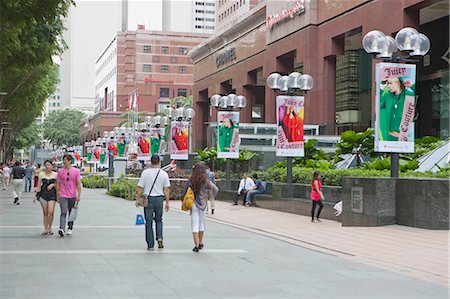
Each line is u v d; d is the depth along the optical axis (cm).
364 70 5903
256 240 1516
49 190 1538
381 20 4162
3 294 823
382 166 2316
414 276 1008
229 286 902
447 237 1490
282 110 2489
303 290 880
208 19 18212
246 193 2788
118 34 12925
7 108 5031
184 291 859
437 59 4631
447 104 4512
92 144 8538
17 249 1270
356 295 851
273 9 5747
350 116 5931
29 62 2738
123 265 1080
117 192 3712
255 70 6444
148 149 4497
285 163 3148
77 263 1095
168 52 12694
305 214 2256
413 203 1680
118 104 12725
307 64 5094
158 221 1309
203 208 1294
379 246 1372
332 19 4834
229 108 3181
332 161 3055
